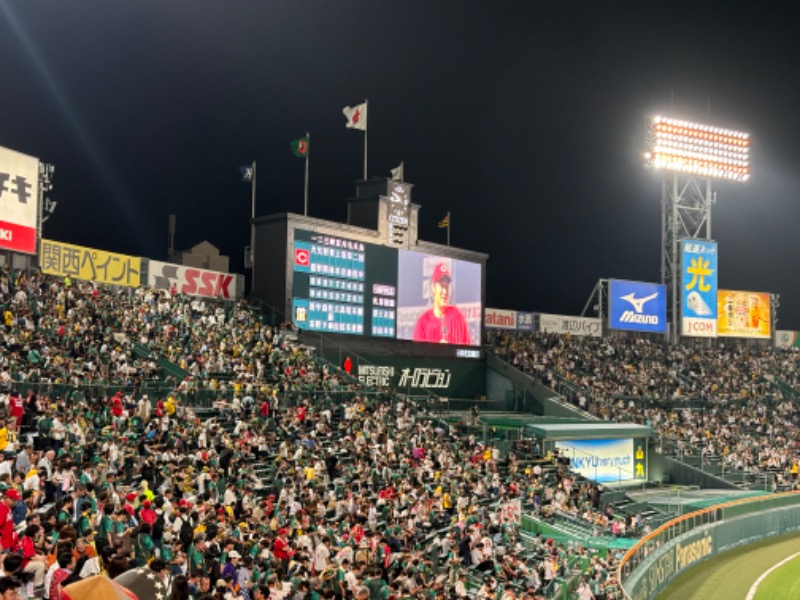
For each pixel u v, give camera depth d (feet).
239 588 60.44
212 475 90.27
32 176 134.62
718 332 249.55
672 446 197.16
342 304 169.89
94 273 145.59
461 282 194.70
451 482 126.52
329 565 75.31
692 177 248.93
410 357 182.29
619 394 213.46
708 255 247.09
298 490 100.22
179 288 160.04
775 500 173.27
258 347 148.25
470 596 87.76
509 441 164.76
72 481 72.49
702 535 141.79
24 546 49.65
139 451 94.53
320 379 150.20
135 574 21.57
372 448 125.59
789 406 231.09
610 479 185.26
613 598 89.61
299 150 169.89
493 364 202.28
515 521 123.34
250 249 170.91
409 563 80.23
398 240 181.16
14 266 131.75
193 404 118.32
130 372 116.78
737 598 116.57
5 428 80.43
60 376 105.50
